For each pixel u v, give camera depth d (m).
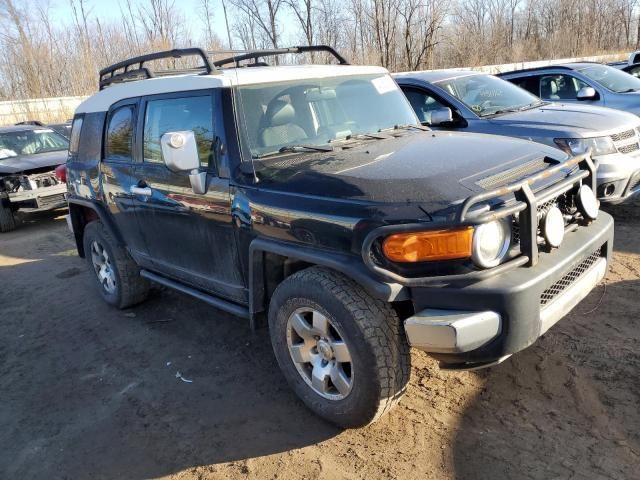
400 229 2.54
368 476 2.77
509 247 2.71
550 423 2.99
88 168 5.00
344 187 2.88
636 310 4.04
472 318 2.54
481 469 2.73
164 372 4.05
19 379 4.20
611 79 8.73
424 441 2.97
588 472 2.63
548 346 3.70
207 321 4.83
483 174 2.85
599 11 36.97
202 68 4.80
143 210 4.30
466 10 29.27
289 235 3.05
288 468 2.91
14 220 9.31
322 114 3.82
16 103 20.30
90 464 3.13
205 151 3.62
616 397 3.12
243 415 3.41
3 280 6.64
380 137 3.76
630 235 5.71
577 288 2.97
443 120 5.32
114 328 4.91
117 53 27.36
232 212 3.41
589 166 3.22
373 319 2.78
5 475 3.12
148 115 4.16
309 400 3.22
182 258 4.12
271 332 3.33
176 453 3.14
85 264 6.94
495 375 3.47
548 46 35.53
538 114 6.40
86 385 4.00
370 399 2.84
